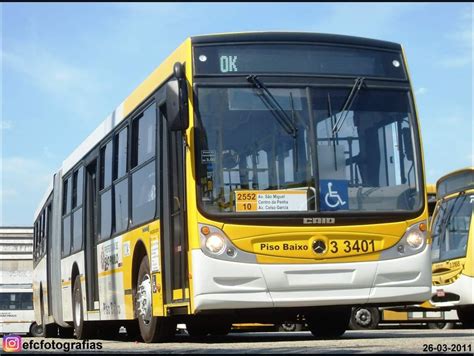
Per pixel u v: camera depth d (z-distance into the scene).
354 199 11.46
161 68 12.75
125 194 14.45
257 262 11.05
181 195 11.57
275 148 11.44
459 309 22.69
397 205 11.62
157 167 12.51
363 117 11.79
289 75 11.73
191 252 11.09
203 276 10.97
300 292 11.12
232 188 11.21
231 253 11.02
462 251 21.83
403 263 11.45
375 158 11.70
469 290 21.50
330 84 11.80
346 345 10.73
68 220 19.97
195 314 11.29
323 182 11.41
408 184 11.75
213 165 11.25
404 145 11.89
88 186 17.80
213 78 11.53
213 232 11.05
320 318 13.79
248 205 11.20
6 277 45.12
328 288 11.20
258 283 11.03
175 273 11.91
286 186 11.32
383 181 11.64
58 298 21.20
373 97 11.91
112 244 15.23
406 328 25.77
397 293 11.41
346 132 11.66
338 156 11.54
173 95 11.23
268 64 11.73
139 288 13.53
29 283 45.28
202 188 11.16
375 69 12.09
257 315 12.52
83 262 17.70
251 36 11.80
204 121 11.36
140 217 13.45
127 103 14.66
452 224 22.44
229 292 10.98
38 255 27.44
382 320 24.28
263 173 11.32
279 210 11.24
